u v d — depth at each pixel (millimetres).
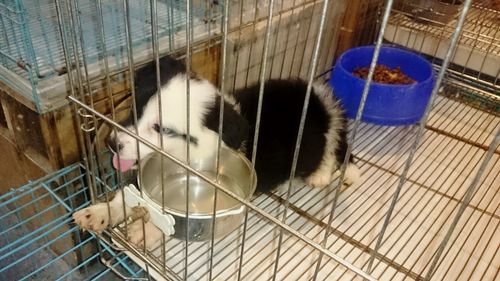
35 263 1447
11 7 1173
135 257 1244
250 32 1521
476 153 1719
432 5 1977
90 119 1191
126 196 1121
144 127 1146
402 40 2088
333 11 1829
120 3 1424
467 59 1960
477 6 1998
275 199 1438
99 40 1232
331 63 1995
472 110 1958
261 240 1290
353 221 1386
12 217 1547
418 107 1586
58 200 1197
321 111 1446
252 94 1403
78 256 1391
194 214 1019
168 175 1256
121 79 1213
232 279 1171
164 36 1314
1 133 1372
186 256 1027
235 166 1255
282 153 1343
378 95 1549
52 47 1180
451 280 1222
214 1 1420
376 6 2033
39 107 1087
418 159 1675
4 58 1151
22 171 1396
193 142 1209
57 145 1194
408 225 1387
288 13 1624
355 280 1191
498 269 1263
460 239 1354
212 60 1461
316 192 1488
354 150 1696
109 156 1263
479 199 1510
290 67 1771
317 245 792
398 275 1214
